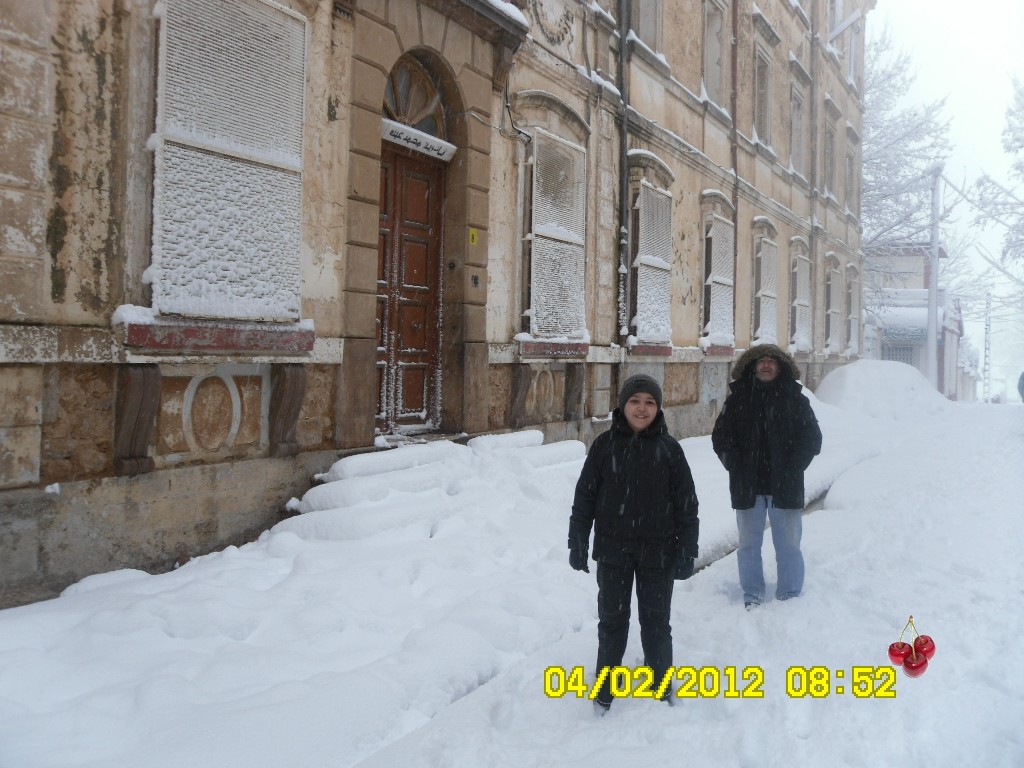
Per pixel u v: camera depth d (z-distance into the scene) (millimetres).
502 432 7969
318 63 5812
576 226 9109
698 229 13062
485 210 7660
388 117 6914
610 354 9992
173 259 4648
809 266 19672
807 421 4848
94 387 4406
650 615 3393
